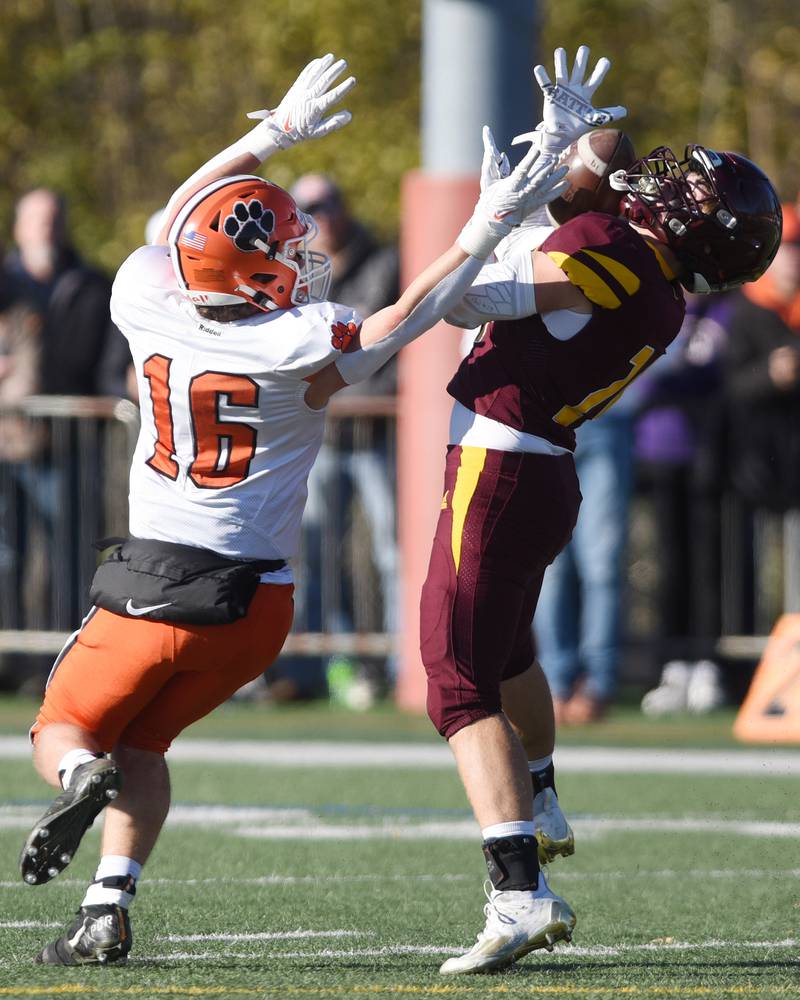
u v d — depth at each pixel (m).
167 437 15.09
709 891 19.22
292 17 68.69
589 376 15.20
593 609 34.62
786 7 73.50
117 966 14.95
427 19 36.00
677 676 37.56
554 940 14.87
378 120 66.88
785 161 72.94
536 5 35.97
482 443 15.27
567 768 29.28
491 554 15.21
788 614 37.00
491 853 14.91
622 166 16.08
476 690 15.18
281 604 15.20
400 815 24.50
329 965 15.09
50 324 37.38
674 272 15.70
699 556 37.59
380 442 37.25
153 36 72.75
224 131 73.62
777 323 36.28
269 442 15.02
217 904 18.16
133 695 14.91
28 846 13.81
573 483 15.67
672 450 37.28
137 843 15.23
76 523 37.62
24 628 38.06
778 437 36.50
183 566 14.83
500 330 15.32
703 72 73.00
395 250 35.94
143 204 73.56
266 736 32.94
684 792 26.77
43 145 74.75
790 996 13.93
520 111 35.81
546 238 15.45
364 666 39.69
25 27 74.88
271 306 14.95
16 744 31.19
